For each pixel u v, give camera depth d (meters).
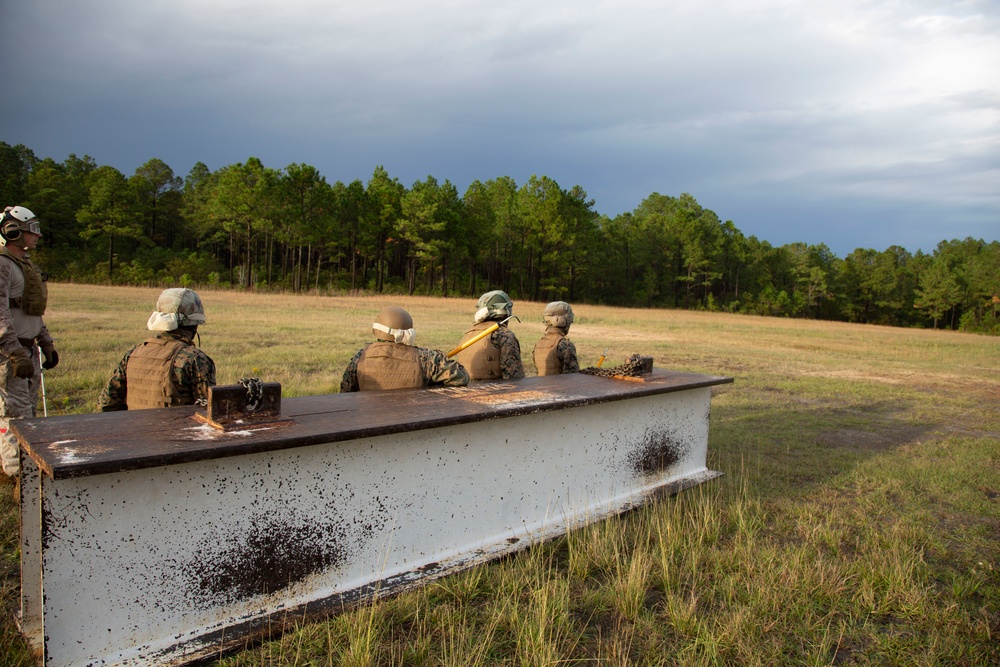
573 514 3.88
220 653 2.33
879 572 3.31
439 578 3.03
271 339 12.71
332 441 2.52
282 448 2.37
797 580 3.19
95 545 2.13
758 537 3.86
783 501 4.50
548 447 3.71
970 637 2.81
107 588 2.17
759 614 2.90
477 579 3.03
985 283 73.00
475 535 3.35
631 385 4.22
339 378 8.33
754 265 82.25
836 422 7.59
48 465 1.93
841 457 5.86
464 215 63.44
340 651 2.43
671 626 2.81
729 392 9.42
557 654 2.46
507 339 4.77
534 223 61.19
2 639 2.42
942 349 21.38
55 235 70.19
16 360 3.53
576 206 62.81
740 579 3.24
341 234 61.66
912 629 2.88
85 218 62.03
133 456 2.06
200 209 75.44
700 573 3.27
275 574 2.57
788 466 5.46
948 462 5.80
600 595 3.01
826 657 2.62
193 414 2.75
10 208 3.70
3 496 3.75
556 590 2.98
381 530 2.92
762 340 20.75
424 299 39.62
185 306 3.27
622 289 75.56
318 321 17.70
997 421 8.15
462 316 23.67
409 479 3.01
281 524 2.57
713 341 19.27
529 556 3.40
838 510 4.34
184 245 83.94
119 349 10.02
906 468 5.50
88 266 62.38
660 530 3.64
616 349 15.09
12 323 3.60
